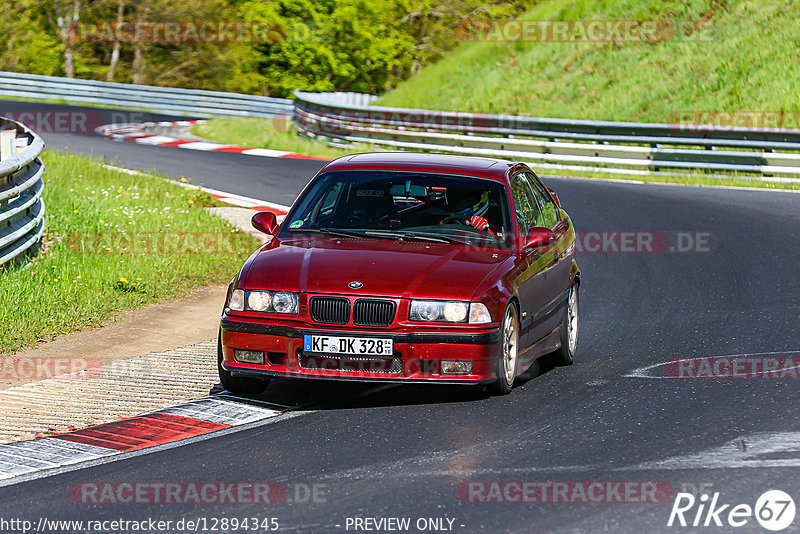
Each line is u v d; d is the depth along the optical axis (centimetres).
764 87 9481
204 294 3994
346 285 2439
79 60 17488
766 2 10662
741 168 7225
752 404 2494
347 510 1791
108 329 3409
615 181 7325
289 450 2147
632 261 4694
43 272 3838
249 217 5656
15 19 17400
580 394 2612
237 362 2486
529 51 12019
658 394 2602
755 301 3875
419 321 2416
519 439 2214
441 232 2731
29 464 2089
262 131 10569
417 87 12712
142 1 17175
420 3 18375
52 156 7131
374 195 2820
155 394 2633
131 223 5006
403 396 2592
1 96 13050
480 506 1806
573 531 1695
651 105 9981
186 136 10250
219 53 17612
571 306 3086
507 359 2567
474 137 8350
